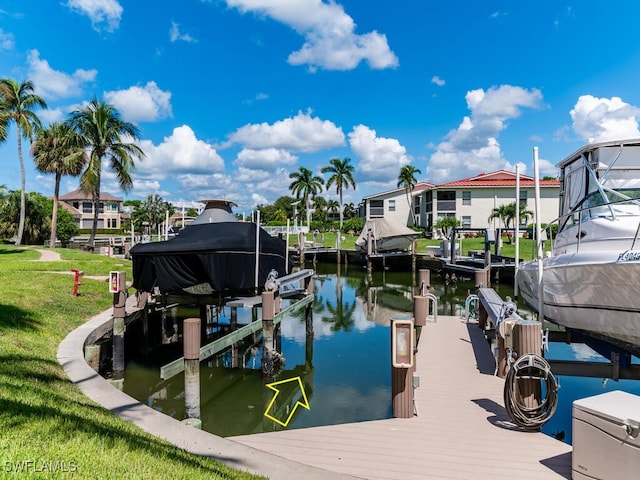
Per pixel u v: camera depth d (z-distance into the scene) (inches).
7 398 186.4
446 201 1873.8
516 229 460.1
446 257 1140.5
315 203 3186.5
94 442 159.2
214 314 662.5
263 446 194.5
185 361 267.6
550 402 205.6
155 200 2962.6
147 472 143.6
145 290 412.8
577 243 329.1
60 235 1785.2
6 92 1221.1
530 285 412.5
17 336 316.8
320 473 165.5
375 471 171.6
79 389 242.5
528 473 168.9
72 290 529.3
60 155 1332.4
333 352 490.0
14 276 590.6
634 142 332.5
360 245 1348.4
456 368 309.9
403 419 223.5
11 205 1569.9
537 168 338.3
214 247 395.2
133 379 406.6
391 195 2247.8
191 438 192.4
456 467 174.2
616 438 142.3
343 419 318.0
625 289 264.4
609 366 292.7
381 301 861.2
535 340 210.7
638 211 319.3
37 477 127.2
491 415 227.5
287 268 551.8
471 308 666.2
